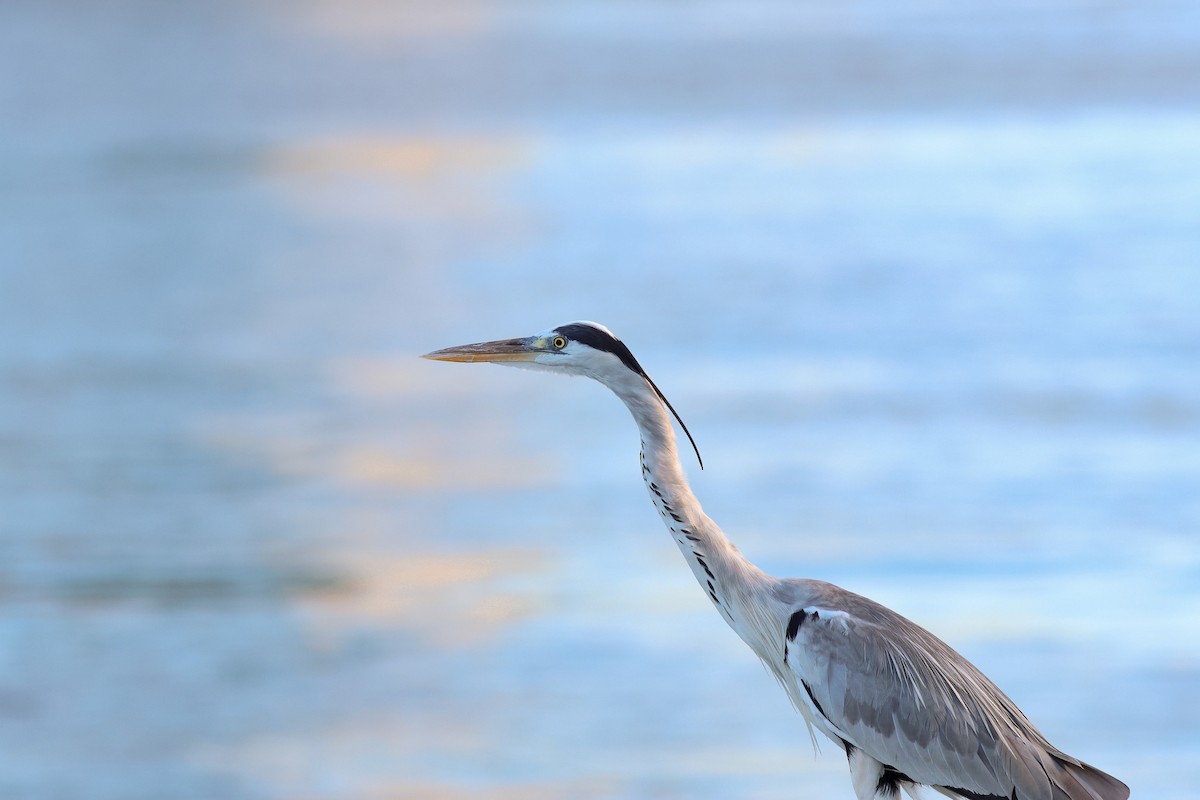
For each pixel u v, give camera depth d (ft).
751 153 176.55
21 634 48.55
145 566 54.70
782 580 21.98
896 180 148.25
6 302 105.91
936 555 51.83
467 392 80.89
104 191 158.30
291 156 189.78
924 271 104.06
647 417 21.71
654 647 45.68
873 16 448.65
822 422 69.72
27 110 237.25
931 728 20.42
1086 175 141.28
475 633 47.37
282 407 78.02
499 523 58.39
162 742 41.34
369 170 176.86
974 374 77.20
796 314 93.30
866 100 225.56
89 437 72.13
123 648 47.57
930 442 65.72
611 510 59.57
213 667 45.98
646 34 434.71
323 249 127.03
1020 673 41.60
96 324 98.43
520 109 244.22
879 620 21.30
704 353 84.74
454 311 100.12
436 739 40.24
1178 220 115.65
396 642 47.01
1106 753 37.06
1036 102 206.08
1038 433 66.44
